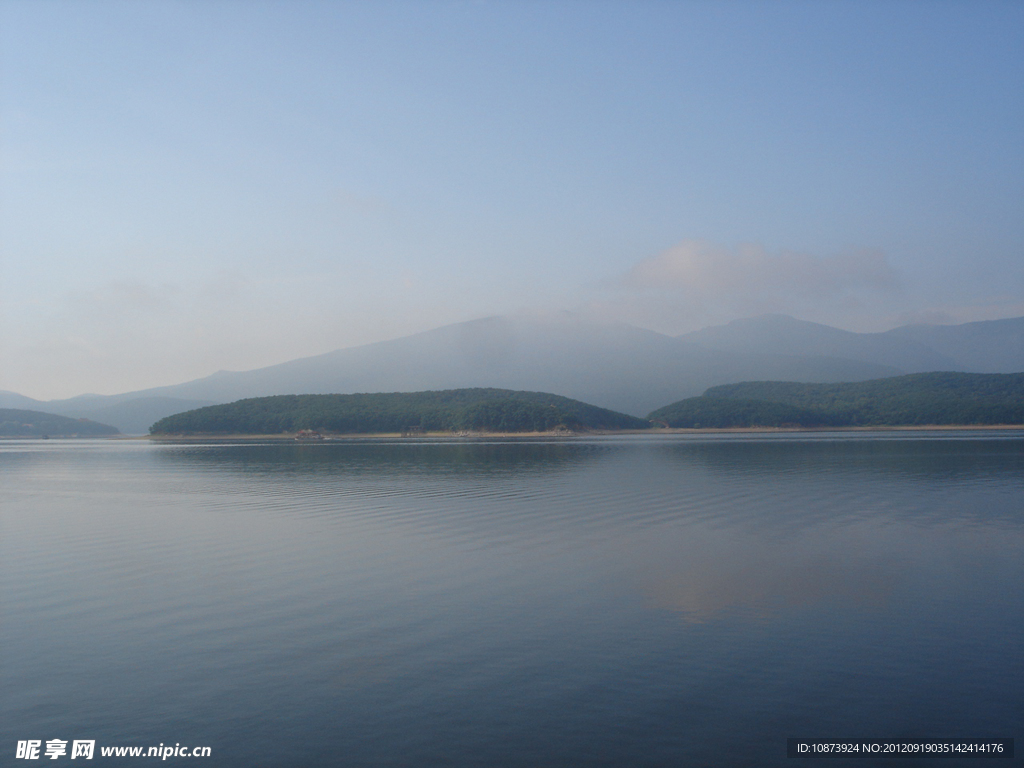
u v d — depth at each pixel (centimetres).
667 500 5062
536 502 5066
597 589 2442
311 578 2672
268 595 2420
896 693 1551
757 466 8569
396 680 1645
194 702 1544
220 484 7225
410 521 4184
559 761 1278
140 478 8488
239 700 1550
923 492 5406
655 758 1288
